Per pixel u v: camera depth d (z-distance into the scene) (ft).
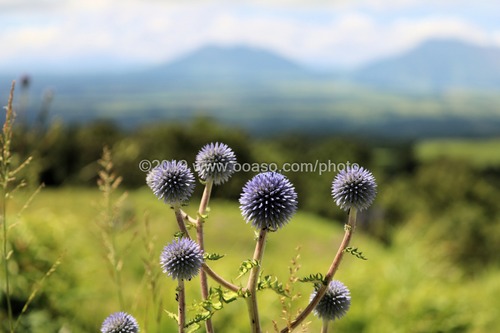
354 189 7.19
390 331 21.39
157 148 120.26
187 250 7.01
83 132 100.83
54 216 22.66
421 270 25.67
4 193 11.02
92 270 20.36
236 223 49.60
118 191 29.53
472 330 22.56
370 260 29.07
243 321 20.13
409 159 288.51
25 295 18.76
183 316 7.11
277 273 25.54
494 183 252.62
